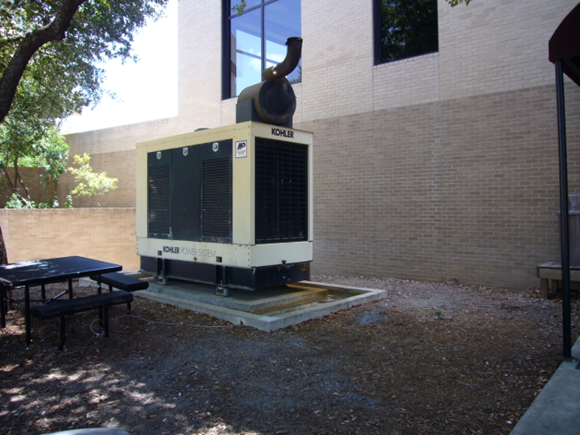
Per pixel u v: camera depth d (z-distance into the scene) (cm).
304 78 1081
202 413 361
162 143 766
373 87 970
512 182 802
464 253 855
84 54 994
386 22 979
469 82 847
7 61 919
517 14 796
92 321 604
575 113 743
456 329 551
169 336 545
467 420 333
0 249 699
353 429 327
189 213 719
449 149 870
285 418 348
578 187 741
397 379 408
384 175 955
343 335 538
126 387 413
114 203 1606
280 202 668
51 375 444
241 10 1096
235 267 657
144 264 823
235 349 495
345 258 1015
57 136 1617
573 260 688
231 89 1289
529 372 411
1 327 590
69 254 1284
